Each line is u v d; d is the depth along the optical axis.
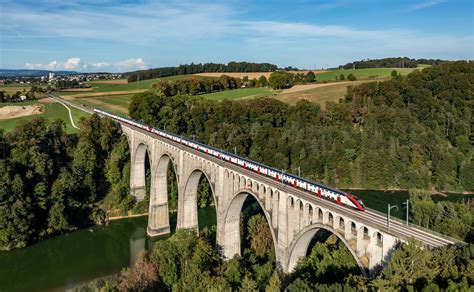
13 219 98.19
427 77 172.50
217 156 85.00
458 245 41.34
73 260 93.25
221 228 77.50
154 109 155.50
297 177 63.34
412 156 138.62
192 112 157.75
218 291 55.41
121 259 93.88
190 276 63.56
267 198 64.56
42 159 112.38
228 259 77.44
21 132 117.69
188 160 88.75
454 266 36.19
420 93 160.75
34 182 109.12
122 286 63.75
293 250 60.50
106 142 129.75
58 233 108.00
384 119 149.88
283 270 62.22
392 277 37.31
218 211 78.38
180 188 92.75
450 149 140.25
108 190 124.31
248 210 109.81
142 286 64.25
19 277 85.44
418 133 144.62
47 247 100.25
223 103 161.88
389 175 136.25
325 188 57.44
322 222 53.94
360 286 40.22
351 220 49.22
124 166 127.75
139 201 122.94
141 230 110.81
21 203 100.00
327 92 193.62
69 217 111.00
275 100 167.12
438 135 147.38
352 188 139.62
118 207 120.12
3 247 97.56
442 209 81.75
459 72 170.88
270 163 139.38
